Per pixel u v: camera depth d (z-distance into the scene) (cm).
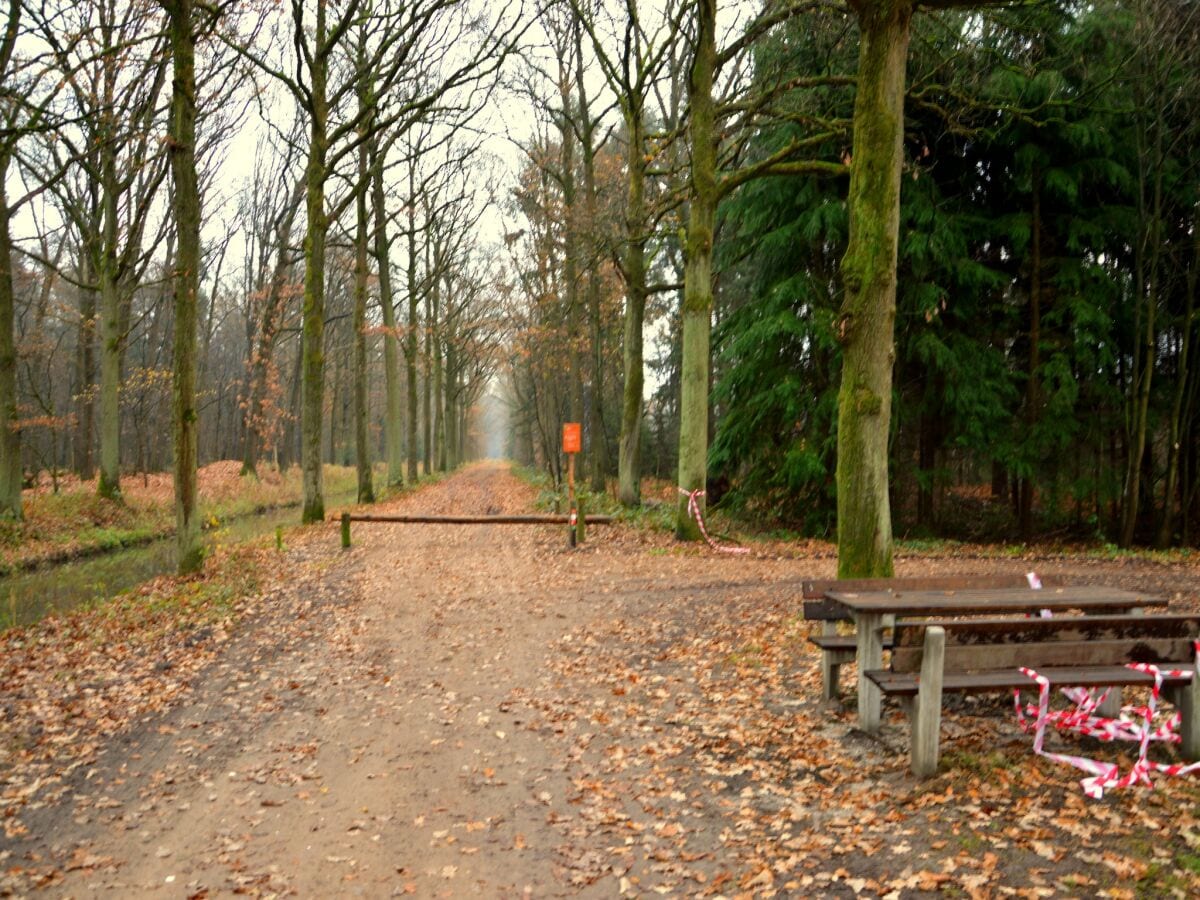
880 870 396
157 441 4638
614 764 564
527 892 404
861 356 880
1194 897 346
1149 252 1733
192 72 1240
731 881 402
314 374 2117
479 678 790
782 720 618
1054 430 1698
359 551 1658
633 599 1123
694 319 1633
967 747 523
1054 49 1716
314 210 2048
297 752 606
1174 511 1856
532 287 3369
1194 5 1597
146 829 484
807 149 1828
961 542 1814
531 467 5231
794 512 1939
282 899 404
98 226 2402
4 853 456
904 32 845
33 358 2956
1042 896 358
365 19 1920
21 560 1664
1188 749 486
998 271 1803
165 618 1056
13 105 1567
